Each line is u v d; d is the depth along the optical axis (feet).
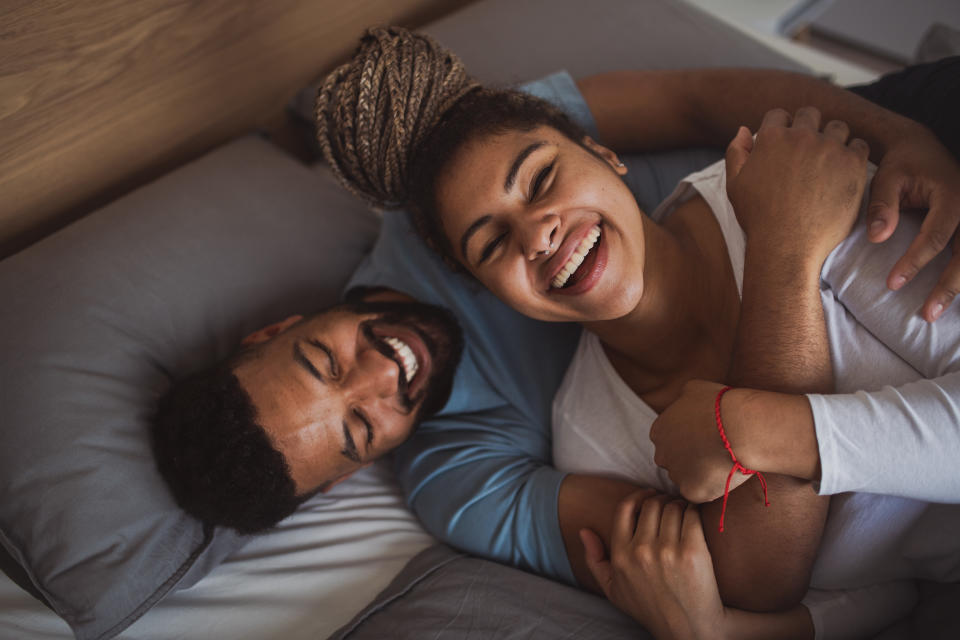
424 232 3.31
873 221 2.56
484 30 4.56
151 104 3.85
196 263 3.70
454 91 3.05
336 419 3.30
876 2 7.41
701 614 2.60
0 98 3.21
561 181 2.75
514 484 3.40
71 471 3.05
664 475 3.07
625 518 2.83
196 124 4.17
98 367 3.28
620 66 4.39
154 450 3.25
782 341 2.51
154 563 3.10
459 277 3.63
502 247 2.83
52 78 3.35
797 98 3.37
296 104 4.62
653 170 3.90
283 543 3.45
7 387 3.11
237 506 3.14
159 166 4.11
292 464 3.23
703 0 5.93
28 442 3.05
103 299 3.42
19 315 3.28
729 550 2.63
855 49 7.20
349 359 3.43
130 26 3.52
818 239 2.55
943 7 7.17
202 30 3.85
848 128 2.97
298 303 3.93
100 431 3.16
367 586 3.27
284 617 3.15
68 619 2.94
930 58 4.45
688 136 3.92
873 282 2.57
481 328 3.83
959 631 2.68
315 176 4.36
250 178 4.08
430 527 3.50
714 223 3.10
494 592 3.00
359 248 4.26
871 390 2.58
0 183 3.44
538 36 4.51
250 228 3.92
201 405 3.18
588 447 3.34
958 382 2.29
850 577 2.84
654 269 2.99
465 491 3.43
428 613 2.93
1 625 3.06
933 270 2.52
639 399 3.19
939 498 2.31
